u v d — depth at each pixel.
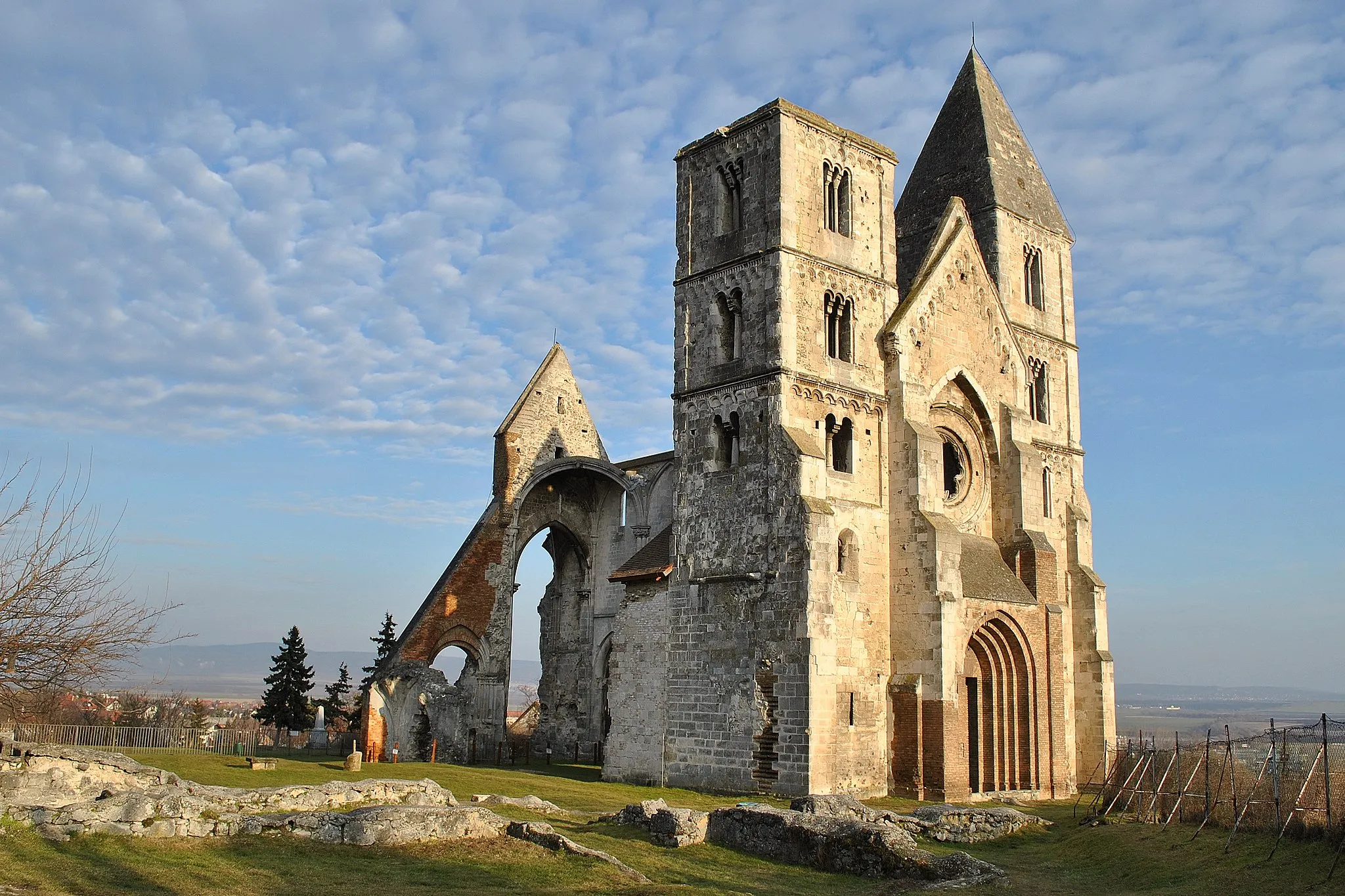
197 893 22.08
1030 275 63.81
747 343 49.69
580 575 71.06
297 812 28.38
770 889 26.72
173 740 62.91
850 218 52.09
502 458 67.62
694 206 53.53
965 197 63.03
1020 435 56.12
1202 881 27.20
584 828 33.62
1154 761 39.81
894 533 50.03
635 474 67.56
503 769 57.47
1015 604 51.78
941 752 46.47
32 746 28.53
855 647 47.34
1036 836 37.62
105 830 25.69
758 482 48.06
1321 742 29.77
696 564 49.88
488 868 25.80
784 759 45.00
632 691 51.69
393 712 60.22
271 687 93.25
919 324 52.81
